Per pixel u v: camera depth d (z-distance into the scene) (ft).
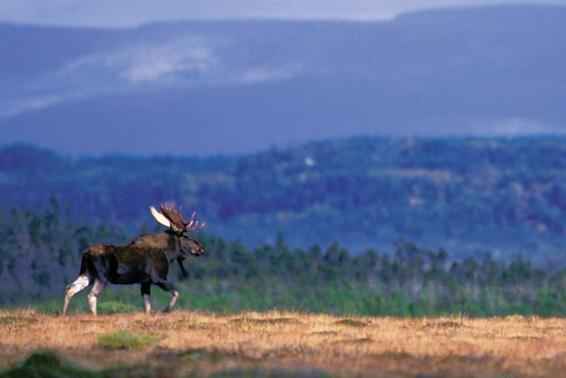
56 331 357.20
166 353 305.94
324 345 318.86
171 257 448.65
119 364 287.28
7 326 374.22
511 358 299.58
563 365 290.76
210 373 272.92
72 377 270.87
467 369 280.51
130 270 434.71
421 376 270.26
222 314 440.04
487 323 422.82
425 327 395.14
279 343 322.34
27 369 269.03
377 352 305.12
